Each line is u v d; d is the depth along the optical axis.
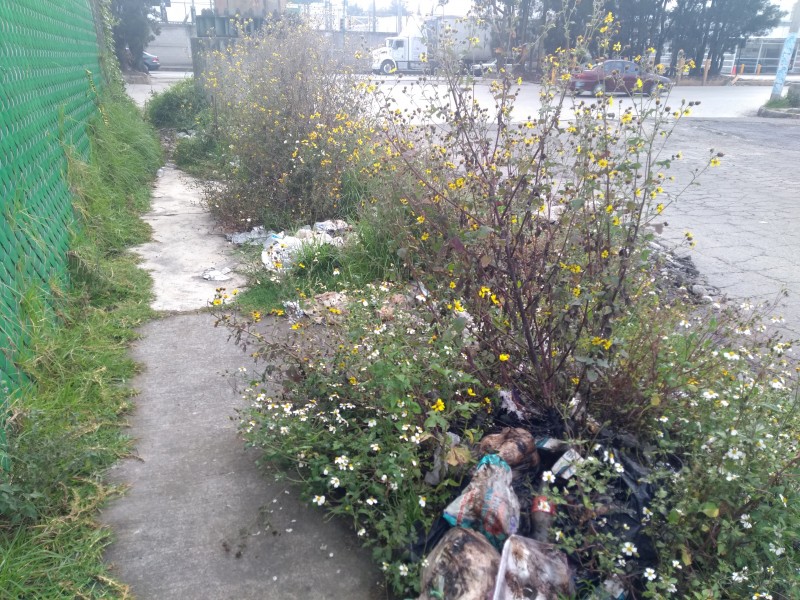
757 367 3.39
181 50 42.88
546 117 3.14
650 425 2.88
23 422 3.01
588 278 2.93
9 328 3.36
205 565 2.60
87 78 8.45
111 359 4.08
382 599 2.46
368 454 2.91
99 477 3.03
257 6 15.52
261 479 3.09
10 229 3.68
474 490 2.52
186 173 9.91
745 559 2.32
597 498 2.52
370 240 5.57
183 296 5.24
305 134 7.05
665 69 3.11
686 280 5.65
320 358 3.30
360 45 10.27
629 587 2.31
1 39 4.03
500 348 3.11
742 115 20.61
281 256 5.55
